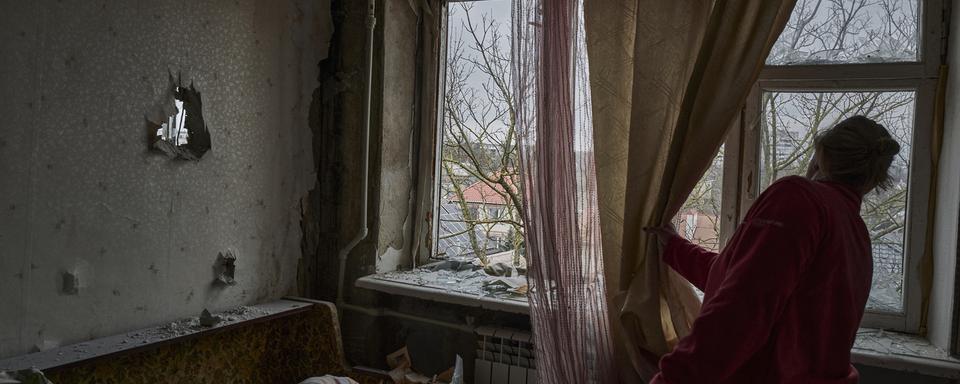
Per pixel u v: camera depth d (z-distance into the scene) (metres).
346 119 2.37
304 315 2.15
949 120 1.60
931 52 1.67
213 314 1.94
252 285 2.13
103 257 1.62
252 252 2.12
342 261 2.35
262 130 2.13
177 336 1.67
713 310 1.00
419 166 2.55
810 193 1.06
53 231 1.50
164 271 1.80
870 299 1.78
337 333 2.11
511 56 1.77
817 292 1.04
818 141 1.20
